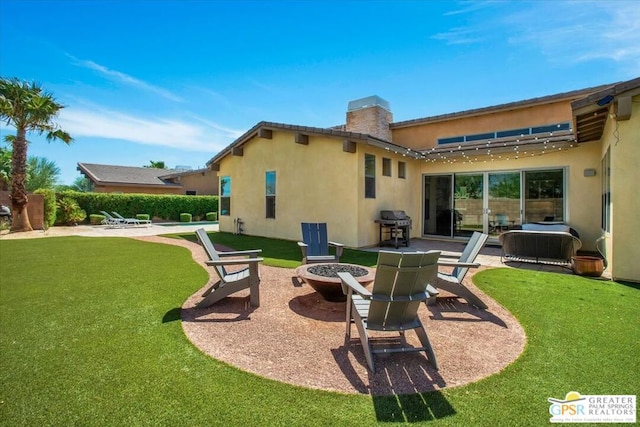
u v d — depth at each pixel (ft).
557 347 11.36
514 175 36.55
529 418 7.66
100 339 11.68
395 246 33.42
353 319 12.87
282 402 8.23
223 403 8.13
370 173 34.42
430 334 12.76
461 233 40.04
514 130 40.78
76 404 8.02
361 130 48.83
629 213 19.94
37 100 45.73
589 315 14.34
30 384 8.83
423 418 7.68
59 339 11.64
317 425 7.39
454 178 40.73
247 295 17.47
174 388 8.73
